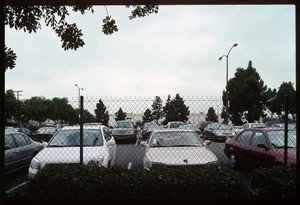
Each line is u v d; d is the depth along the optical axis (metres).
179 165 7.34
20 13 5.31
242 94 49.00
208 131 25.80
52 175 5.12
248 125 26.98
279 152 8.69
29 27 5.36
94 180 5.07
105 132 10.18
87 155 8.05
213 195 5.00
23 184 9.10
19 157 10.34
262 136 9.84
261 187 5.48
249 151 10.21
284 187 4.93
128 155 15.03
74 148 8.50
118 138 23.38
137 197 5.00
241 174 10.40
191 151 8.18
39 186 5.05
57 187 5.05
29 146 11.27
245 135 11.02
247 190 5.10
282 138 9.39
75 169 5.53
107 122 11.11
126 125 24.42
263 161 9.28
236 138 11.59
